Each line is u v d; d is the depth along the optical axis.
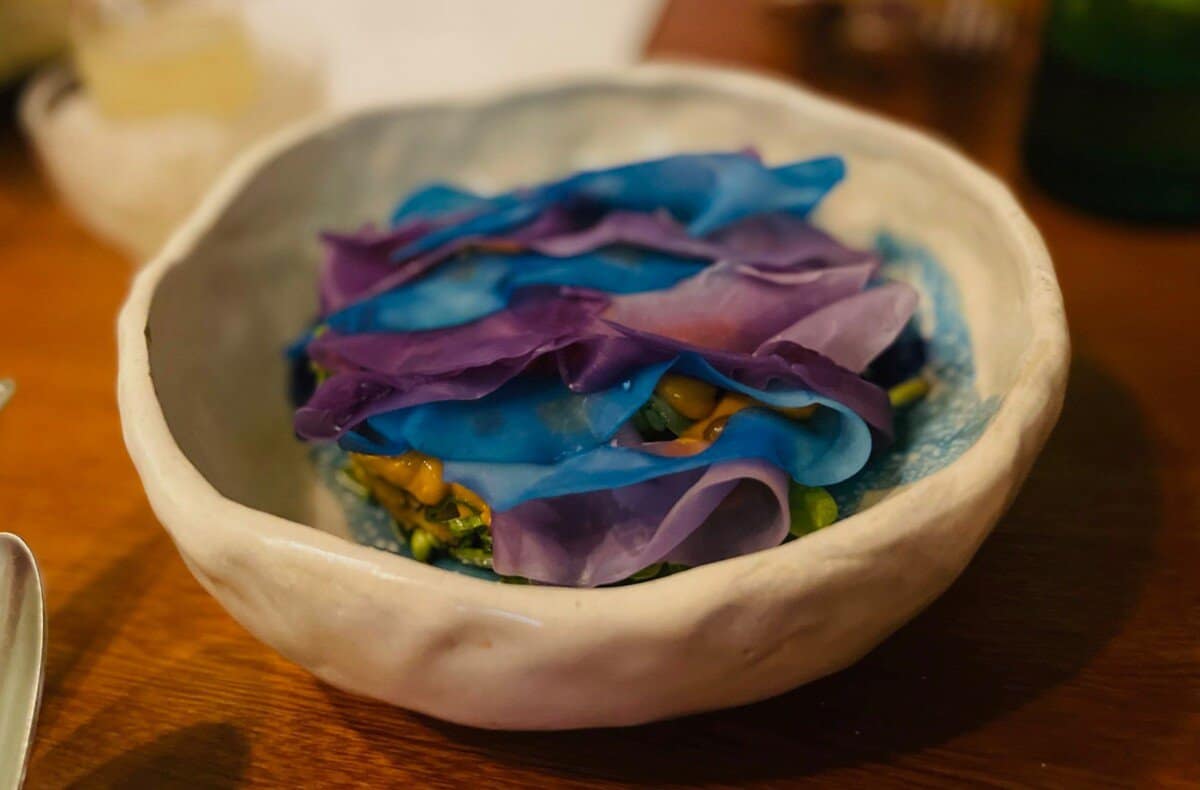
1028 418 0.29
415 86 0.55
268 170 0.39
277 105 0.51
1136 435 0.37
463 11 0.60
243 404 0.37
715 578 0.26
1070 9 0.44
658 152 0.41
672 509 0.30
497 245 0.36
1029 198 0.47
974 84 0.53
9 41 0.55
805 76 0.54
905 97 0.53
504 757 0.31
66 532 0.37
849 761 0.30
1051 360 0.29
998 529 0.34
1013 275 0.33
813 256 0.35
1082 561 0.34
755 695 0.29
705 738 0.31
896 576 0.28
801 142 0.40
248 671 0.33
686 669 0.27
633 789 0.30
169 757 0.32
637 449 0.31
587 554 0.31
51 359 0.43
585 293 0.33
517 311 0.33
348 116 0.40
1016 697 0.31
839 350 0.32
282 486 0.36
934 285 0.36
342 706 0.32
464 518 0.32
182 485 0.29
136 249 0.49
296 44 0.54
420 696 0.29
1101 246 0.44
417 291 0.35
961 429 0.33
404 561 0.27
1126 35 0.42
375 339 0.34
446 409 0.32
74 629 0.35
